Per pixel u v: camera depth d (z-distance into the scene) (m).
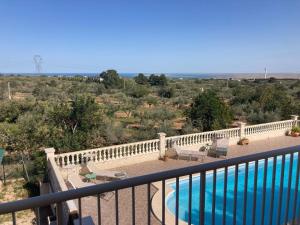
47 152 10.55
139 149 12.67
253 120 22.30
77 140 14.16
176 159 13.14
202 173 2.42
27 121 15.17
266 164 2.80
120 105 32.38
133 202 2.23
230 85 64.12
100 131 16.44
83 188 1.93
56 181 8.61
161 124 20.78
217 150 13.63
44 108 22.09
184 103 35.66
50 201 1.80
